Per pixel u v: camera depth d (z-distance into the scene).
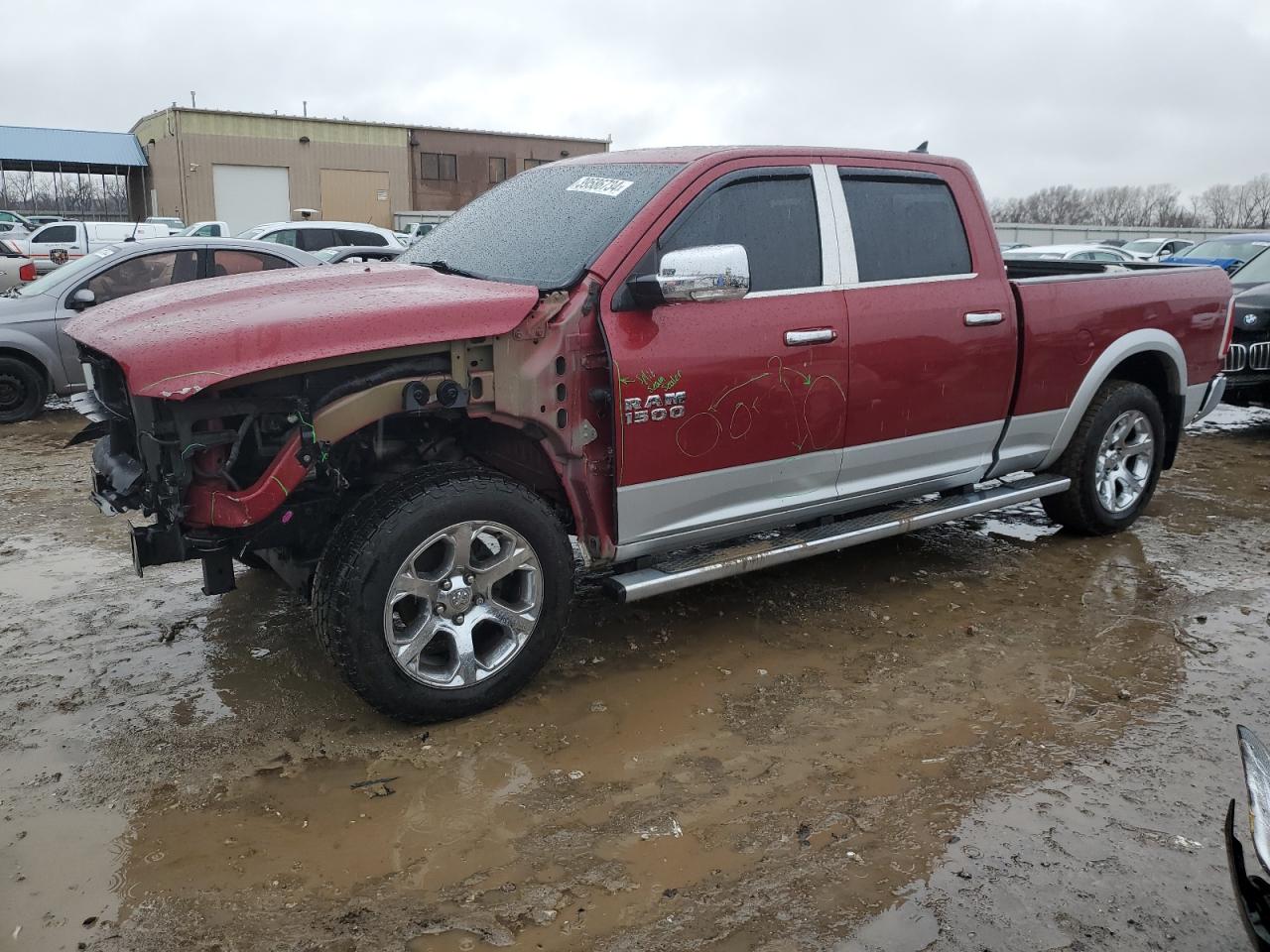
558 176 4.50
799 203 4.17
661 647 4.28
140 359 3.02
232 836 2.95
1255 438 8.92
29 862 2.83
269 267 9.48
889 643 4.33
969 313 4.62
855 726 3.62
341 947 2.50
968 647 4.30
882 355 4.32
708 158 3.96
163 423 3.10
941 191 4.67
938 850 2.90
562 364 3.57
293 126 40.56
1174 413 5.86
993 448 5.00
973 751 3.45
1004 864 2.84
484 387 3.43
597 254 3.68
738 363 3.89
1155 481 5.87
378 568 3.29
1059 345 5.04
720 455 3.94
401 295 3.45
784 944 2.52
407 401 3.31
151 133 43.28
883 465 4.53
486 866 2.82
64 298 9.36
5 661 4.09
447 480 3.44
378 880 2.76
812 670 4.06
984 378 4.74
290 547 3.66
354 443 3.66
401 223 41.78
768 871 2.80
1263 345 8.29
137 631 4.40
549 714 3.68
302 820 3.03
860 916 2.62
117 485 3.47
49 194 53.97
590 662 4.11
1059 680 3.99
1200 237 39.06
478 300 3.40
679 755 3.41
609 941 2.53
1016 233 39.03
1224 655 4.22
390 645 3.37
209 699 3.78
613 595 3.79
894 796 3.17
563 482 3.71
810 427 4.17
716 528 4.08
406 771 3.30
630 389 3.63
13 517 6.18
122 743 3.46
